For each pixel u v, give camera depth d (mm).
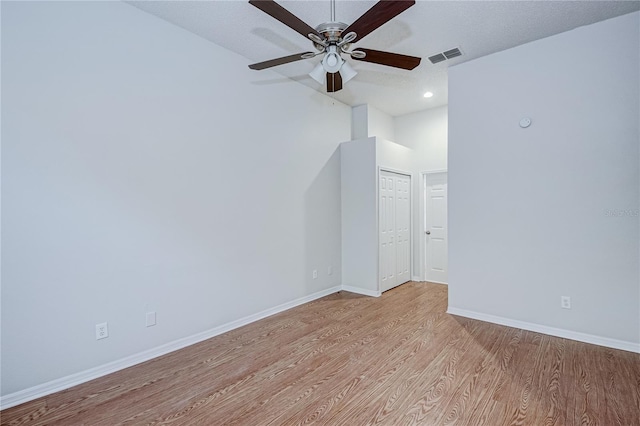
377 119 4996
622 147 2619
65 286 2160
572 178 2830
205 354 2641
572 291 2844
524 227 3078
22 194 1993
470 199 3398
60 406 1948
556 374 2244
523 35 2900
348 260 4625
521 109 3078
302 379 2230
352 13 2582
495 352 2602
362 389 2098
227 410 1899
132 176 2480
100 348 2314
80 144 2217
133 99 2484
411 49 3139
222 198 3115
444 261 5016
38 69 2045
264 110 3543
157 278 2633
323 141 4359
